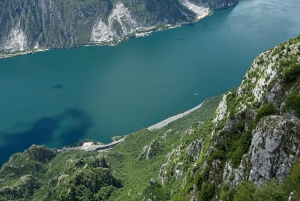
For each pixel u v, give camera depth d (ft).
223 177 250.37
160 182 544.62
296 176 191.83
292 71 264.93
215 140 295.28
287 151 205.87
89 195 647.97
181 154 564.71
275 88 273.75
